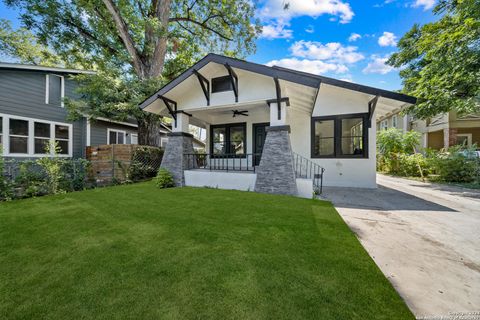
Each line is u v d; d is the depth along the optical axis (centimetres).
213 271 187
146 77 959
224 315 137
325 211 383
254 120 875
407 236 277
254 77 610
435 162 874
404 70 1070
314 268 192
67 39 928
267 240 255
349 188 705
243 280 174
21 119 823
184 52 1187
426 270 196
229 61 570
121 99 816
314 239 259
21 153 820
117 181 751
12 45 1421
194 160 757
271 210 388
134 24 976
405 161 1044
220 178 647
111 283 171
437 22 755
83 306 146
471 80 683
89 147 945
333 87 746
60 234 276
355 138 749
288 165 540
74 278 178
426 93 818
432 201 494
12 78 798
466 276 186
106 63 990
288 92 604
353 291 161
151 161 863
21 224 314
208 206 415
